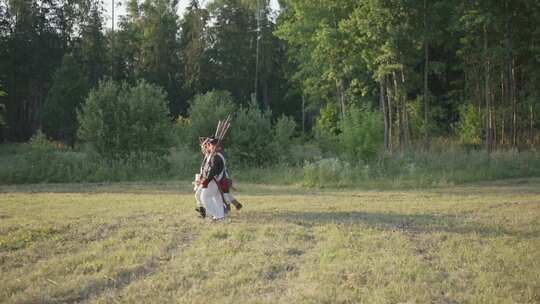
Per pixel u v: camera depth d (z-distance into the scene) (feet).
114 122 73.82
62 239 27.25
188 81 177.47
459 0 83.05
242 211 35.76
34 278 20.75
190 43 180.34
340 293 18.42
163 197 45.80
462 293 18.48
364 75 104.83
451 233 27.96
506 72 96.37
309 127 191.62
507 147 89.81
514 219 32.42
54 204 40.19
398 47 84.79
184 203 40.47
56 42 158.10
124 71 173.27
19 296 18.66
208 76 181.57
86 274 21.43
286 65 179.52
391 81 100.48
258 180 66.13
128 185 60.80
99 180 67.67
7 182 65.98
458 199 43.70
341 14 99.14
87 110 74.18
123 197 45.83
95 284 20.01
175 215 34.09
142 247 25.22
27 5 153.58
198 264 22.41
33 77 154.61
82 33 166.30
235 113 78.28
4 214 34.73
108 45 174.60
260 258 23.00
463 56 101.14
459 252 23.84
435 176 61.46
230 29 184.75
